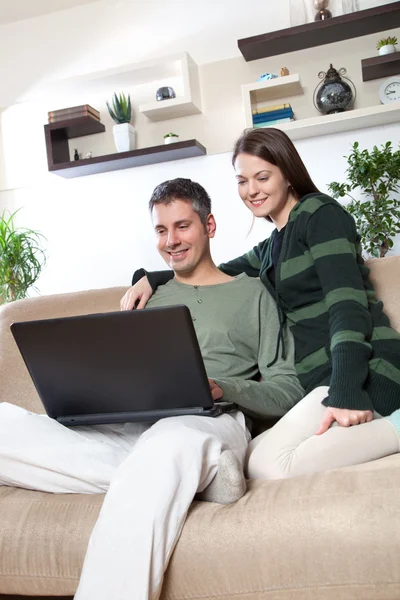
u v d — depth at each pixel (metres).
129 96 4.10
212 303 1.69
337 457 1.27
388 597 0.97
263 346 1.65
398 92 3.70
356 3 3.80
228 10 4.07
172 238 1.71
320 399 1.39
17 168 4.36
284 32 3.77
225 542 1.04
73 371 1.32
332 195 3.82
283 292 1.64
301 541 1.01
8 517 1.19
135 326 1.23
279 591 1.01
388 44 3.69
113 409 1.35
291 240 1.63
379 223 3.37
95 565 1.02
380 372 1.39
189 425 1.20
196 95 4.02
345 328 1.38
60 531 1.14
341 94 3.68
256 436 1.60
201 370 1.25
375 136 3.79
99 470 1.22
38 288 4.29
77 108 4.05
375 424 1.30
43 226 4.30
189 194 1.72
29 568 1.15
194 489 1.09
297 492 1.09
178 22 4.15
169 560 1.06
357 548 0.98
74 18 4.31
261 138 1.71
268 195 1.72
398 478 1.06
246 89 3.83
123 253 4.18
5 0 4.18
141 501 1.05
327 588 0.99
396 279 1.70
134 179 4.15
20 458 1.25
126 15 4.23
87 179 4.23
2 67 4.41
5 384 1.82
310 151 3.89
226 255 4.03
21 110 4.38
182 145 3.83
